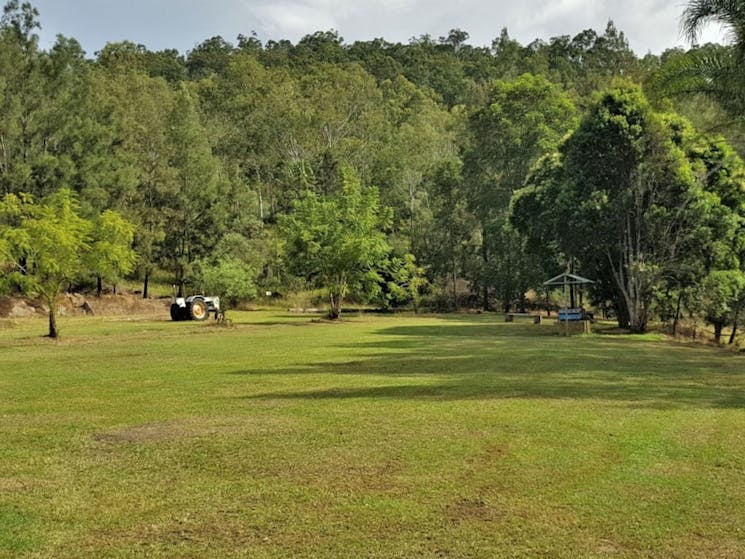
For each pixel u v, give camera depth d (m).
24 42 44.41
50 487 5.95
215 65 119.56
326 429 8.18
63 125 44.88
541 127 54.19
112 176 46.88
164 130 60.16
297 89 90.94
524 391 11.25
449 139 76.62
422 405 9.83
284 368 14.72
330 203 38.72
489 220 56.09
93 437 7.88
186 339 23.69
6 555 4.50
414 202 60.69
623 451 7.17
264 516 5.21
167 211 54.06
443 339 23.69
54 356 17.81
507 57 112.31
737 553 4.56
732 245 28.45
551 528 4.98
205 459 6.84
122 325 32.81
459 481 6.07
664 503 5.53
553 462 6.71
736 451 7.20
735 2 16.12
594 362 16.11
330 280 39.25
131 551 4.57
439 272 58.59
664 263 28.50
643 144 28.27
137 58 106.12
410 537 4.80
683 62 18.77
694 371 14.54
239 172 70.44
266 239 59.22
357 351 18.80
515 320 39.88
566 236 30.69
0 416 9.22
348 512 5.28
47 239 23.19
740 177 28.98
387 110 88.75
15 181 41.66
